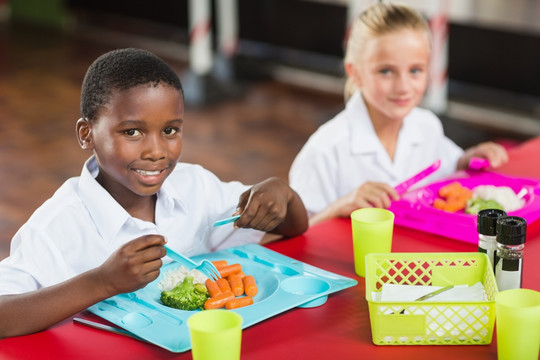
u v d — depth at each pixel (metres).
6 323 1.05
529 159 1.79
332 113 4.27
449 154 1.88
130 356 1.00
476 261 1.11
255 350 1.00
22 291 1.16
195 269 1.14
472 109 4.23
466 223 1.37
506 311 0.92
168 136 1.18
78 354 1.00
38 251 1.20
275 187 1.32
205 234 1.46
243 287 1.17
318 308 1.12
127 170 1.17
